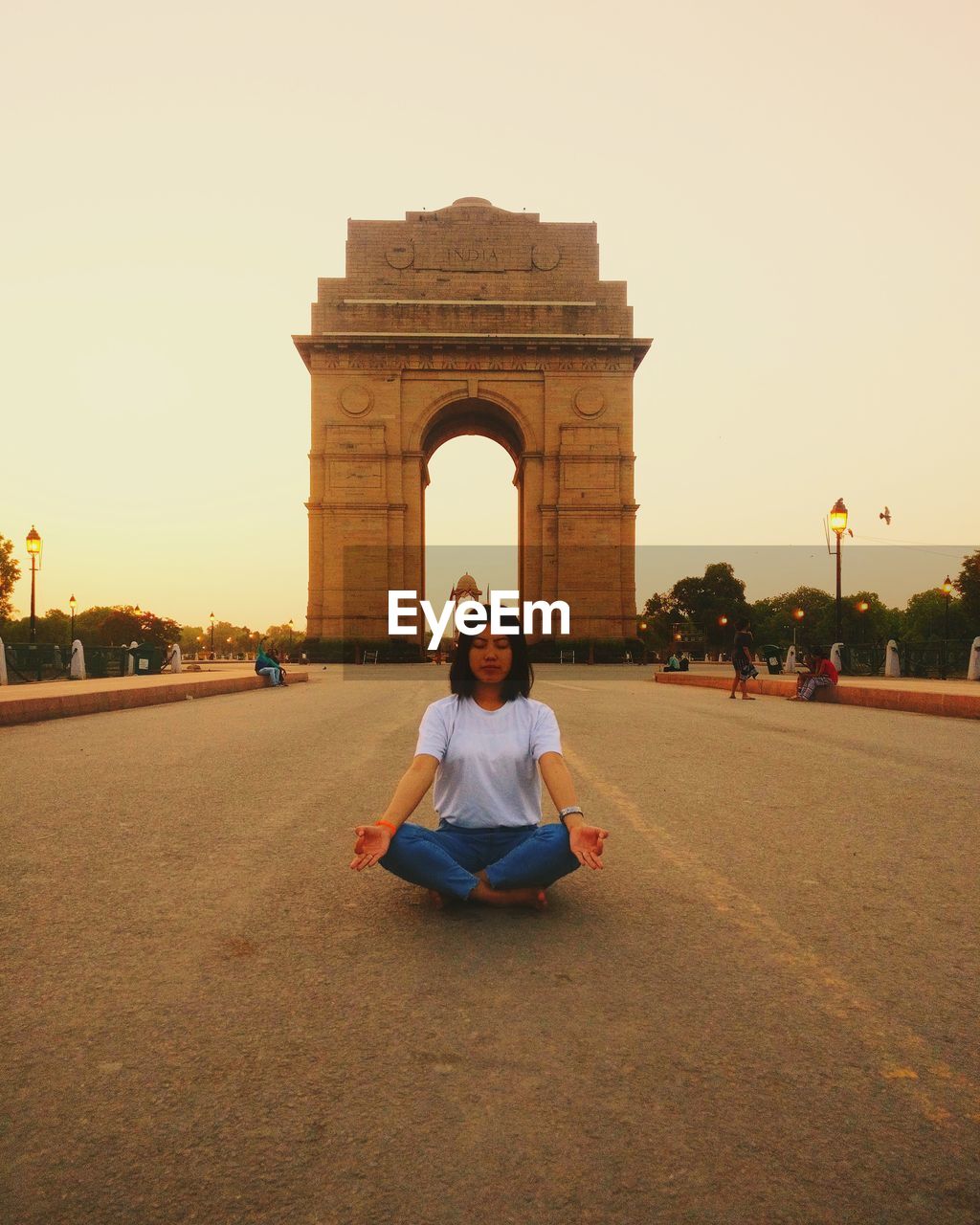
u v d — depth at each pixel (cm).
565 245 5153
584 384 5047
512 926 379
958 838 557
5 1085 244
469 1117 229
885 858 505
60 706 1427
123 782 754
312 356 4997
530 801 416
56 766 852
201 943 357
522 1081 246
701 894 432
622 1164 210
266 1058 260
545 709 414
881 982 320
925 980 323
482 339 4966
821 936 371
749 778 801
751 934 372
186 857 498
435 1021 284
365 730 1202
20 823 585
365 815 615
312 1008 294
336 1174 206
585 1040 271
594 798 694
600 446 5022
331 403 4978
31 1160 211
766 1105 235
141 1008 294
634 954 346
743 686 2078
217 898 420
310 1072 252
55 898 418
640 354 5072
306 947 352
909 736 1180
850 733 1215
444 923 385
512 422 5153
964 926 385
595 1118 229
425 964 334
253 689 2417
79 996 303
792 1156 213
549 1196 198
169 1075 250
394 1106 234
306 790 718
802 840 550
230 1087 243
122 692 1636
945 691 1766
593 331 5109
